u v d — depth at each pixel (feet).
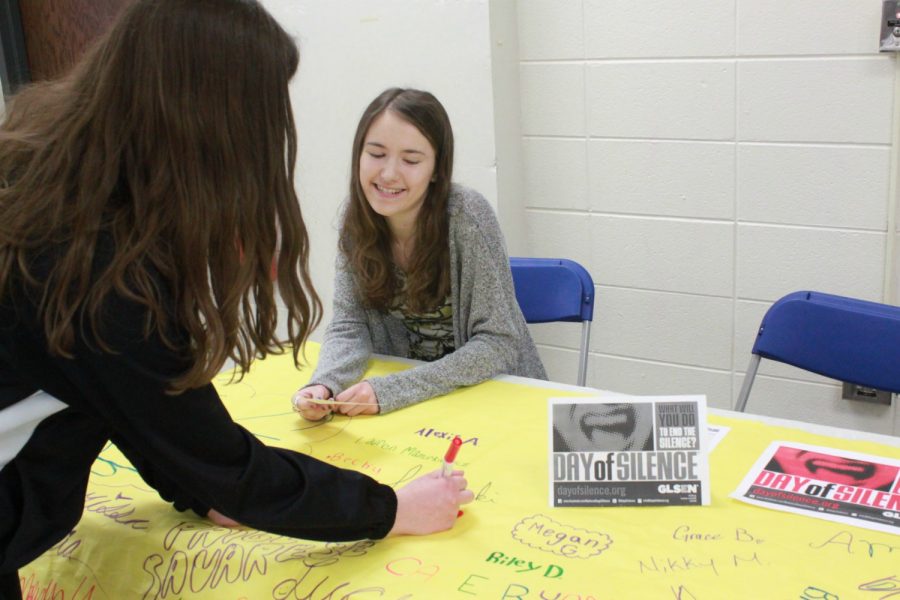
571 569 3.43
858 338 5.72
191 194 2.88
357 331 5.85
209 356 3.04
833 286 7.91
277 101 3.02
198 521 4.00
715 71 7.82
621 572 3.39
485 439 4.63
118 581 3.78
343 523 3.48
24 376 2.99
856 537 3.54
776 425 4.54
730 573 3.35
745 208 8.06
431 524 3.74
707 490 3.91
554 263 7.07
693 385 8.82
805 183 7.75
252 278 3.11
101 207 2.85
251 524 3.34
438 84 8.64
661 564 3.43
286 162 3.14
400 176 5.23
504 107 8.56
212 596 3.53
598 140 8.54
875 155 7.41
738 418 4.64
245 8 2.95
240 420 5.02
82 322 2.85
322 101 9.44
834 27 7.25
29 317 2.89
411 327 6.07
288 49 3.09
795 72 7.51
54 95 3.02
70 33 9.63
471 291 5.64
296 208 3.21
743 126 7.85
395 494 3.70
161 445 3.12
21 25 9.90
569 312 6.94
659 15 7.90
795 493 3.89
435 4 8.39
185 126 2.82
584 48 8.32
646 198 8.48
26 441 3.14
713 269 8.37
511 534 3.71
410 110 5.19
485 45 8.25
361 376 5.54
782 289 8.12
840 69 7.34
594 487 4.01
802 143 7.66
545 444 4.54
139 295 2.88
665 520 3.78
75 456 3.28
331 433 4.80
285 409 5.16
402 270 5.80
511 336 5.60
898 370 5.58
